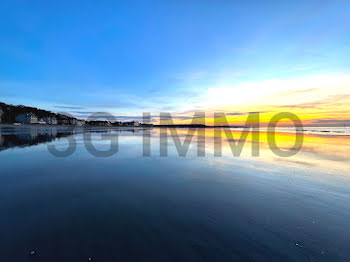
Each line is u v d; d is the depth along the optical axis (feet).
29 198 14.39
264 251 8.82
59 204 13.42
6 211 12.18
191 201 14.44
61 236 9.56
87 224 10.79
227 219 11.77
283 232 10.43
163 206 13.47
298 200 14.83
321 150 40.22
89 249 8.63
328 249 9.09
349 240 9.80
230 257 8.37
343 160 30.17
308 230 10.67
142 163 27.63
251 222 11.46
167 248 8.84
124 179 19.79
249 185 18.33
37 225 10.54
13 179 19.08
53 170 22.91
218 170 24.00
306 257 8.50
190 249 8.81
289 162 28.78
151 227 10.64
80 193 15.65
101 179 19.65
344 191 16.83
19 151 36.37
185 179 20.12
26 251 8.39
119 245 8.96
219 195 15.75
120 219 11.46
